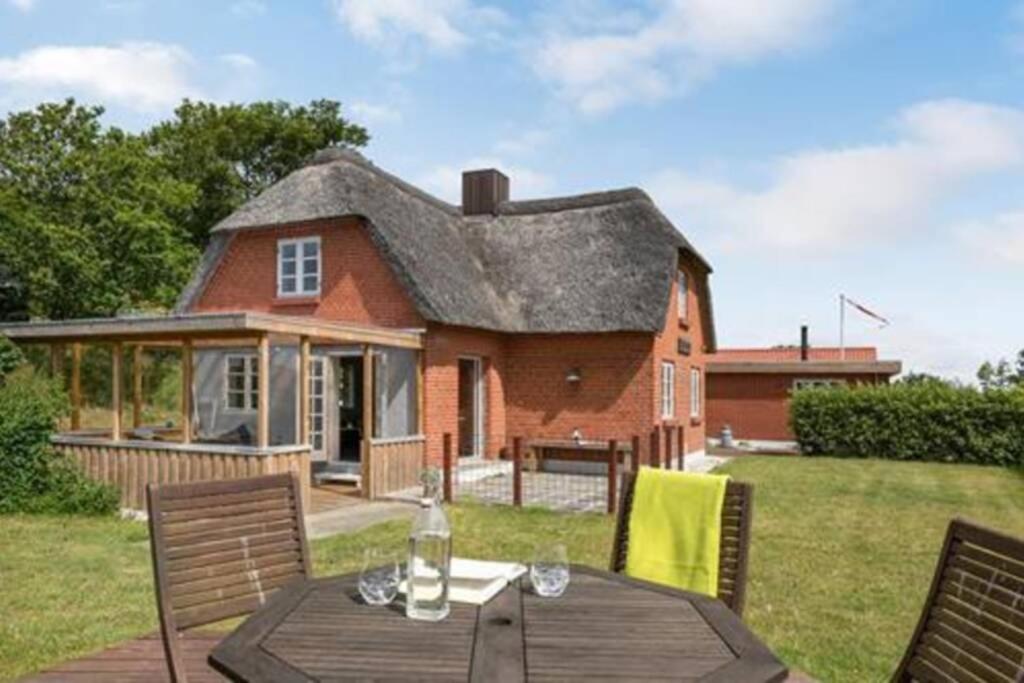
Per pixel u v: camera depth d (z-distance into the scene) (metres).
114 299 23.61
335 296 15.47
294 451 10.57
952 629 2.90
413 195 18.08
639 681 2.41
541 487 13.88
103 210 23.27
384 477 12.47
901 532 9.94
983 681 2.65
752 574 7.57
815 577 7.46
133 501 10.76
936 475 16.83
